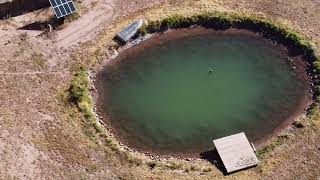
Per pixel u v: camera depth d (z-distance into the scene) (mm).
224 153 45625
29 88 51469
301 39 54781
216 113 50188
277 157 45500
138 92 52438
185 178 44250
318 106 49312
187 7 58625
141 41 56781
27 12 58469
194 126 49188
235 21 57531
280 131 48062
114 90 52656
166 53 55938
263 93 51688
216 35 57281
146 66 54781
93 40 55938
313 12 57500
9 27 57219
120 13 58438
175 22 57594
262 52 55438
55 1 56188
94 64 54156
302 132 47219
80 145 46781
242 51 55688
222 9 58344
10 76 52594
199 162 45906
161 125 49438
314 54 53469
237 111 50250
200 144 47656
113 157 45938
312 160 45094
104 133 48031
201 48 56219
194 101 51375
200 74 53781
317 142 46344
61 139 47281
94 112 50656
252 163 44875
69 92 50906
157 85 53000
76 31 56812
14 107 49875
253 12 57938
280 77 52969
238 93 51844
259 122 49125
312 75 52469
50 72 52938
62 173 44844
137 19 57562
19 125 48438
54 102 50219
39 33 56562
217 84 52750
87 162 45531
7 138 47469
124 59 55375
